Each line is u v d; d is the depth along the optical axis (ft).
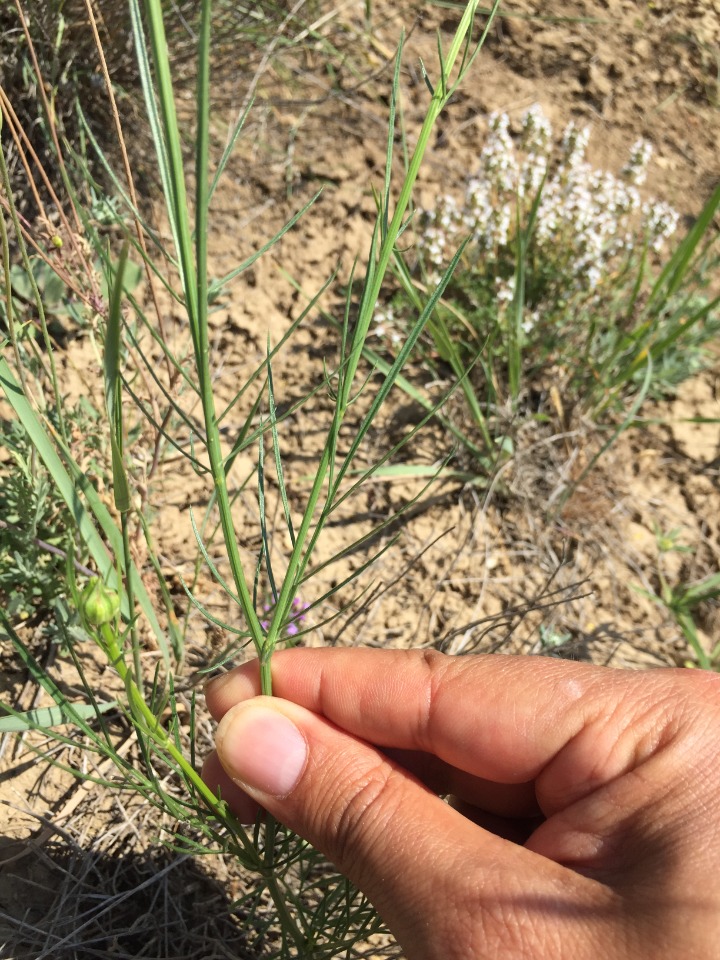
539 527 0.78
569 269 0.84
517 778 0.45
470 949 0.36
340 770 0.42
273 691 0.48
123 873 0.55
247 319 0.82
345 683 0.47
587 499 0.80
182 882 0.55
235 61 0.91
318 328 0.84
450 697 0.46
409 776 0.43
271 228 0.88
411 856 0.39
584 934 0.35
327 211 0.90
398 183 0.93
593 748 0.43
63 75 0.71
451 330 0.83
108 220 0.75
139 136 0.84
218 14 0.84
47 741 0.57
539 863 0.38
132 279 0.74
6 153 0.71
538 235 0.84
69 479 0.40
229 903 0.56
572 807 0.41
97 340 0.64
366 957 0.53
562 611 0.74
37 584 0.58
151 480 0.65
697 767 0.40
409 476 0.78
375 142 0.95
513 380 0.79
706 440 0.87
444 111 1.00
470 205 0.82
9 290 0.40
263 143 0.91
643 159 0.85
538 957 0.35
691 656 0.75
